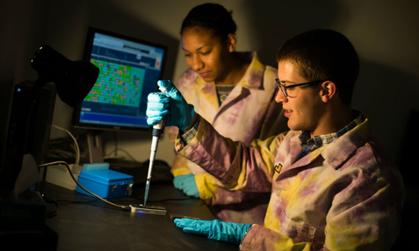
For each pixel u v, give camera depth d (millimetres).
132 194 1620
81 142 1945
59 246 1031
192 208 1577
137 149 2201
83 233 1142
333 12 2275
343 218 1111
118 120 1911
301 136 1397
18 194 1136
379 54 2309
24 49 1698
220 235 1253
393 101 2336
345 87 1272
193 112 1464
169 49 2205
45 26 1935
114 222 1267
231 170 1550
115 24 2076
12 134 1225
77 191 1525
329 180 1225
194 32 1731
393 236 1126
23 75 1744
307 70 1224
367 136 1283
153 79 2012
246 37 2248
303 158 1330
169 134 2080
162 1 2158
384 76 2318
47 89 1336
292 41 1278
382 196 1133
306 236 1231
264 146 1626
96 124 1818
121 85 1884
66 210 1309
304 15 2271
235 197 1747
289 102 1273
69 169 1452
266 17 2256
